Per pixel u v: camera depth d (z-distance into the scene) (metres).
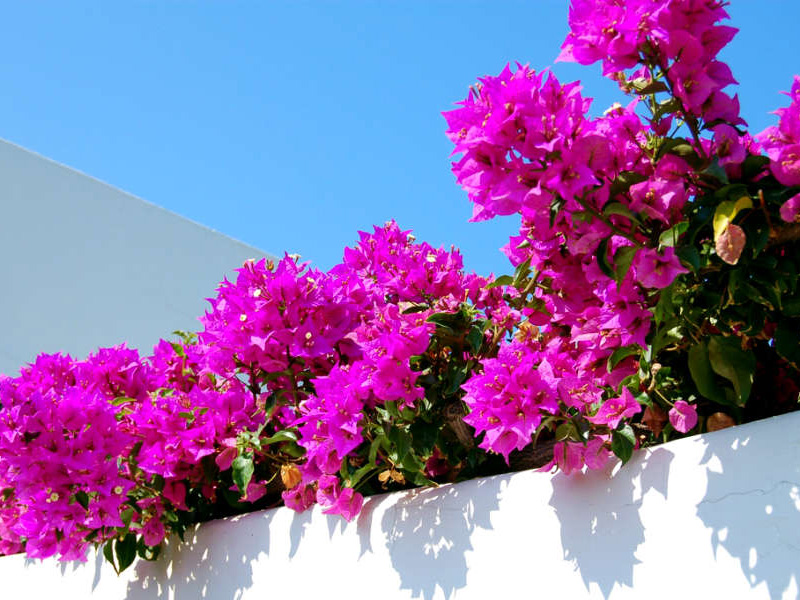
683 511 1.44
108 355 2.54
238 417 2.25
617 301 1.58
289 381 2.17
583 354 1.74
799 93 1.44
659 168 1.50
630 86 1.55
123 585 2.55
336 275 2.46
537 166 1.48
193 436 2.23
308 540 2.09
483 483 1.77
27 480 2.13
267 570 2.16
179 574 2.39
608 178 1.51
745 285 1.44
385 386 1.79
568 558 1.58
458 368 1.89
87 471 2.15
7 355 5.09
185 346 2.64
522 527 1.67
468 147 1.54
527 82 1.50
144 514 2.34
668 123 1.56
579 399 1.60
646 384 1.60
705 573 1.39
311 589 2.05
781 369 1.66
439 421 1.89
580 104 1.51
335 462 1.95
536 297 1.99
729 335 1.52
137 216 6.12
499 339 2.03
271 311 2.07
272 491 2.39
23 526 2.30
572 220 1.53
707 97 1.51
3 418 2.14
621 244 1.52
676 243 1.44
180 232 6.35
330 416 1.83
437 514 1.83
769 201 1.42
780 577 1.30
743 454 1.39
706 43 1.51
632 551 1.49
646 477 1.51
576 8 1.55
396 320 1.87
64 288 5.51
